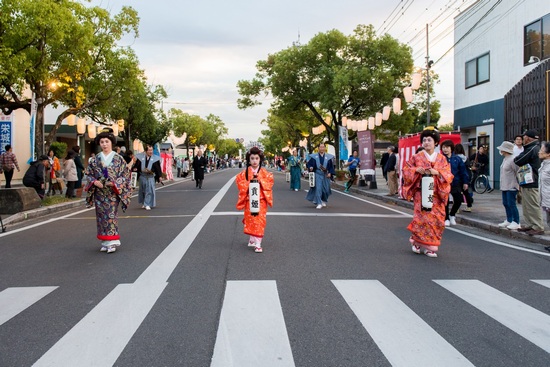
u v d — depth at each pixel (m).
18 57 14.95
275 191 21.03
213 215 12.03
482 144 21.64
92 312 4.56
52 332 4.08
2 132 17.28
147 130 35.00
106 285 5.54
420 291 5.30
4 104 18.56
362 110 30.16
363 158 21.64
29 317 4.47
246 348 3.69
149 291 5.25
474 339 3.92
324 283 5.61
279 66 28.66
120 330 4.08
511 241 8.70
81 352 3.63
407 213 12.88
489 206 13.58
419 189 7.21
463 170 10.70
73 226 10.64
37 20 14.81
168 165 32.84
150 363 3.44
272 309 4.61
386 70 26.59
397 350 3.67
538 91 16.33
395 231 9.62
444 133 13.73
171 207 14.32
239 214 12.22
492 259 7.07
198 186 24.23
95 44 19.16
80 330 4.09
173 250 7.54
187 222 10.84
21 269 6.44
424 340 3.87
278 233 9.25
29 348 3.74
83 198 16.97
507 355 3.60
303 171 37.25
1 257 7.26
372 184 21.58
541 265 6.70
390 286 5.50
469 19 22.33
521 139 9.65
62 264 6.69
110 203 7.39
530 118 16.83
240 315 4.44
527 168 8.80
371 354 3.59
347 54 28.19
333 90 27.03
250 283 5.57
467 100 22.70
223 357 3.52
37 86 17.47
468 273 6.18
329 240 8.48
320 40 27.75
